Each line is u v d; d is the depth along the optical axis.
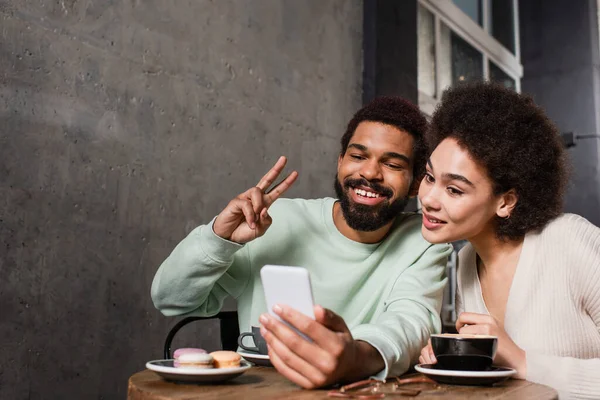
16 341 1.94
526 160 1.30
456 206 1.29
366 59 3.87
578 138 5.60
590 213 5.45
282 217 1.59
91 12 2.24
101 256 2.21
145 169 2.40
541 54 5.92
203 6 2.73
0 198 1.92
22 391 1.94
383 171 1.47
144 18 2.44
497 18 5.80
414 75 4.19
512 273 1.42
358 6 3.88
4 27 1.97
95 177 2.21
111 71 2.30
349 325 1.51
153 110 2.45
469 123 1.29
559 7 5.86
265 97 3.06
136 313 2.34
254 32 3.02
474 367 1.06
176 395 0.90
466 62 5.14
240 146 2.88
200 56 2.70
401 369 1.13
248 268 1.56
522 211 1.36
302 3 3.38
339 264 1.54
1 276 1.91
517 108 1.33
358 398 0.89
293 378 0.95
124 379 2.28
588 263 1.30
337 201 1.64
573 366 1.18
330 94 3.55
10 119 1.96
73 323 2.11
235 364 1.04
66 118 2.13
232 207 1.34
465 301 1.51
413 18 4.26
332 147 3.55
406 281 1.45
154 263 2.42
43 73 2.07
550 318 1.33
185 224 2.56
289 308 0.92
